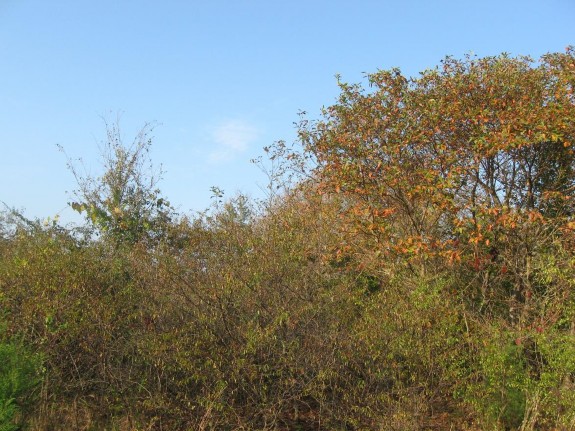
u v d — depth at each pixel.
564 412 6.08
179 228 7.52
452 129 7.61
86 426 5.83
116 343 6.05
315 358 6.00
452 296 6.99
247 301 6.15
